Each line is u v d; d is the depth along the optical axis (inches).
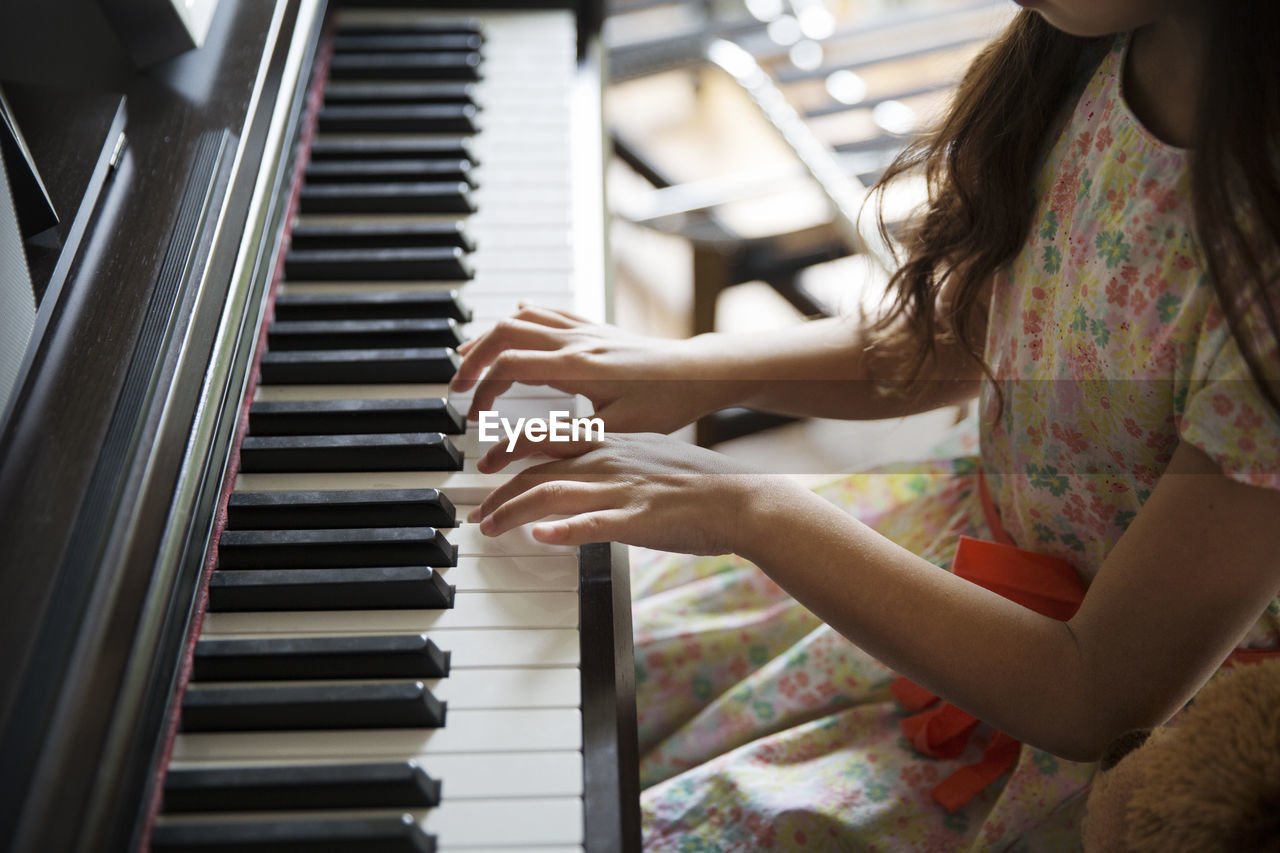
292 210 36.6
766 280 68.7
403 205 37.8
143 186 30.1
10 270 25.8
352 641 26.8
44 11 32.4
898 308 34.9
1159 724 27.6
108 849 22.0
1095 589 27.8
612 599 28.5
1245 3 24.9
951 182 32.9
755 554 29.0
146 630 23.6
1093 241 29.1
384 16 45.5
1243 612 26.7
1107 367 28.8
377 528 28.8
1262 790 23.8
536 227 37.7
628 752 26.6
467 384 32.6
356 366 32.6
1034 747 29.4
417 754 25.7
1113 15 25.6
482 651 27.4
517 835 24.8
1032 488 31.5
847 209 51.5
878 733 32.1
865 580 28.7
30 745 21.7
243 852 23.9
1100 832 26.4
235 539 28.2
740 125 88.7
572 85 42.9
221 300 28.6
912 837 30.0
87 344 26.7
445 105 41.4
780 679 33.0
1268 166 25.1
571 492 28.4
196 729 25.7
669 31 65.7
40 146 30.0
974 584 29.4
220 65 33.2
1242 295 25.3
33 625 22.7
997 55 31.3
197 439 26.4
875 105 60.6
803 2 66.0
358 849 24.1
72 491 24.3
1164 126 28.2
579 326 33.8
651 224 66.9
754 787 30.7
